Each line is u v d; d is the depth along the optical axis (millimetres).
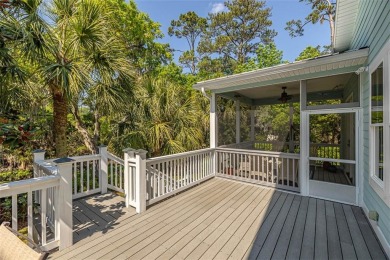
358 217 3219
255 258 2256
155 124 6004
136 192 3443
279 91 6258
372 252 2354
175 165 4352
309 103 6641
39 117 4879
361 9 3805
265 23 17266
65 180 2385
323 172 4039
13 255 1371
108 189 4527
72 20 3523
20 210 3035
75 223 3004
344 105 3760
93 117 7461
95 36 3605
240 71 15250
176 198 4098
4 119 2723
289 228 2902
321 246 2473
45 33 3182
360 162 3598
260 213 3400
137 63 10859
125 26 9664
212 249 2412
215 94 5789
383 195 2381
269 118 6441
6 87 2889
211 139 5816
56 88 3648
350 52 3336
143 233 2752
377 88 2809
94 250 2359
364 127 3477
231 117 6629
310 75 4180
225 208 3602
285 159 4633
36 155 3381
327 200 3957
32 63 3289
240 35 17781
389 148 2223
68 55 3631
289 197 4152
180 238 2641
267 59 14750
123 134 6020
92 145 6652
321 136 4086
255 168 5105
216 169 5766
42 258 1262
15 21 2771
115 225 2959
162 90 6250
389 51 2221
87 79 3477
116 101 4121
